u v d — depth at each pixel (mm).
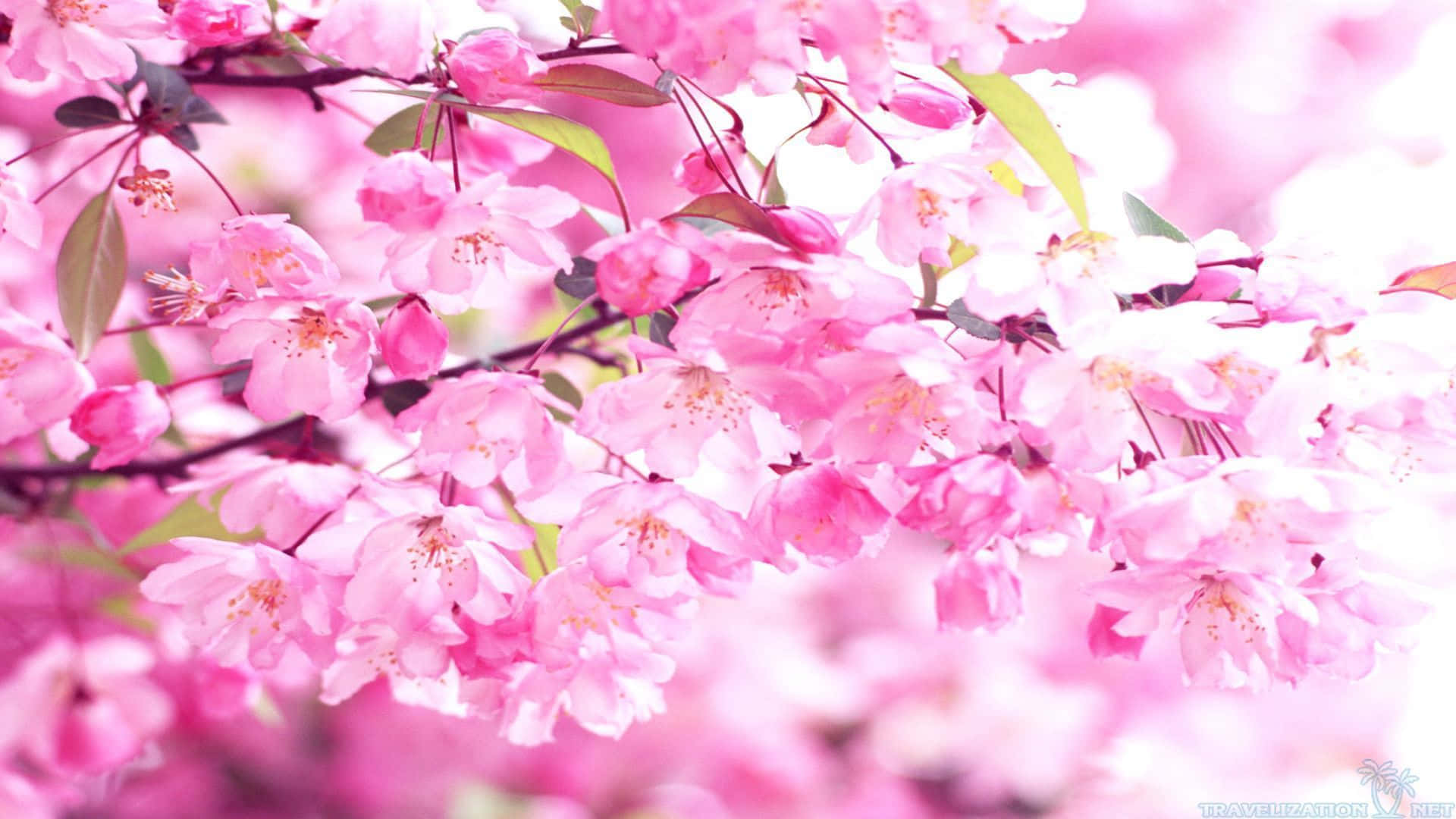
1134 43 3416
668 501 1730
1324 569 1747
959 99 1765
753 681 3182
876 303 1716
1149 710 3258
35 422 1789
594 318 1867
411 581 1747
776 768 3033
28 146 2037
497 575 1747
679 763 3078
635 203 3162
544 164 3064
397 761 2928
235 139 2350
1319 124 3514
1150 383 1720
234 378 1818
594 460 1912
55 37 1770
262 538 1865
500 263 1738
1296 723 3285
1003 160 1751
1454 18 3535
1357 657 1751
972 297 1719
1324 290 1728
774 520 1735
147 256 2305
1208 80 3445
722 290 1724
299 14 1810
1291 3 3447
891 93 1716
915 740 3166
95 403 1778
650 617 1768
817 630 3445
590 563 1735
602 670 1786
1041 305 1720
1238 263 1741
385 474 1909
